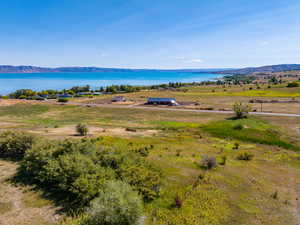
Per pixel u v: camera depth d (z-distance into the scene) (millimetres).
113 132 34688
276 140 29938
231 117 47250
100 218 8711
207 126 38938
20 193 12281
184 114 53906
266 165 19484
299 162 20703
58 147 15695
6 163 16906
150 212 10859
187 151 23688
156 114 54844
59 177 12242
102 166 14164
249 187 14414
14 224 9516
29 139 18828
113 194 9109
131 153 16766
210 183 14688
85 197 10680
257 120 42219
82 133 31141
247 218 10695
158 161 19188
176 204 11562
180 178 15430
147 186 12516
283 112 51281
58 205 11125
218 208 11453
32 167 14344
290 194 13648
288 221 10617
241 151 24844
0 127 37031
